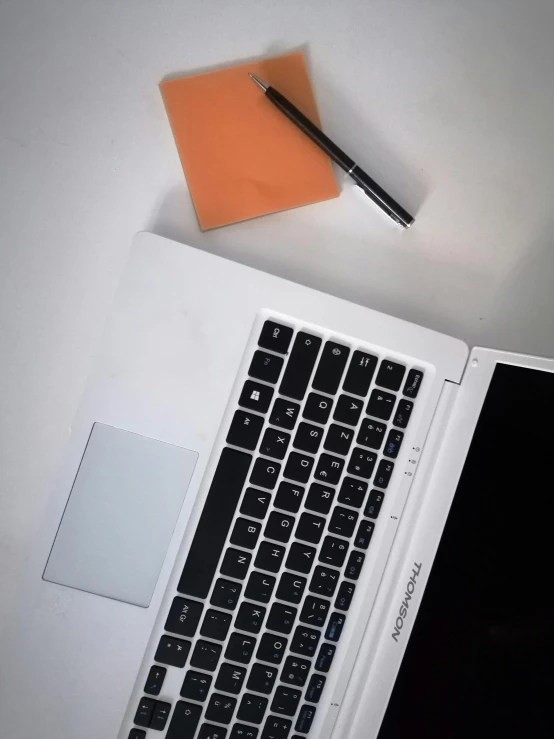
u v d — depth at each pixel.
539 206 0.64
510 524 0.54
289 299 0.54
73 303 0.59
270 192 0.60
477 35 0.62
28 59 0.57
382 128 0.62
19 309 0.58
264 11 0.60
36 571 0.51
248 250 0.60
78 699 0.51
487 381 0.55
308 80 0.60
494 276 0.63
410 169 0.62
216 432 0.53
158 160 0.59
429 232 0.62
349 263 0.61
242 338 0.53
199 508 0.53
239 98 0.59
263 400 0.53
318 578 0.54
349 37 0.61
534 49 0.63
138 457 0.52
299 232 0.61
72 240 0.58
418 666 0.54
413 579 0.55
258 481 0.53
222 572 0.53
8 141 0.57
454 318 0.63
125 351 0.52
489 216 0.63
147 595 0.52
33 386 0.58
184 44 0.59
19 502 0.58
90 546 0.52
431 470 0.56
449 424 0.56
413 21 0.61
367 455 0.55
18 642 0.51
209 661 0.53
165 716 0.52
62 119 0.58
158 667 0.52
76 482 0.52
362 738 0.54
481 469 0.55
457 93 0.62
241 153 0.59
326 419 0.54
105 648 0.52
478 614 0.54
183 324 0.53
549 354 0.63
